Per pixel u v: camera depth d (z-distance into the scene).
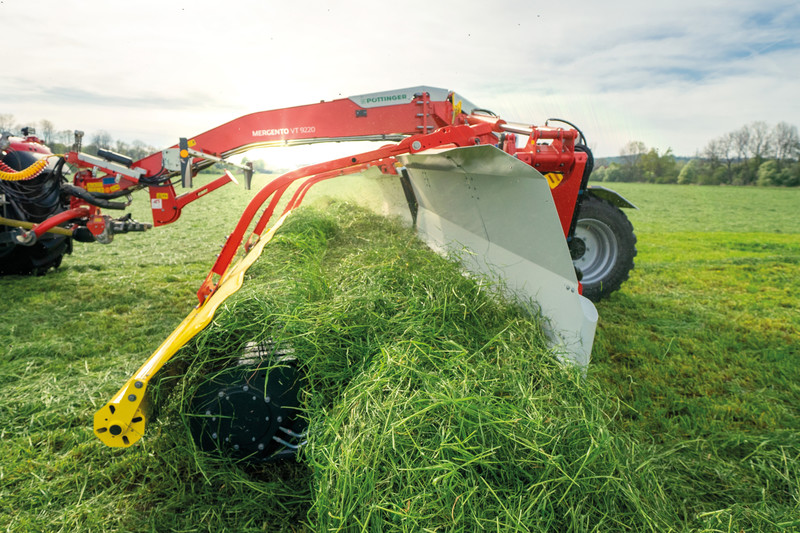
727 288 5.52
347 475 1.47
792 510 1.79
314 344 1.96
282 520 1.79
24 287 4.89
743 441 2.29
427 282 2.60
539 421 1.63
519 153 3.59
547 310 2.49
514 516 1.40
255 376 1.90
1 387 2.78
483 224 3.07
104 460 2.13
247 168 4.68
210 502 1.87
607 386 2.87
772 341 3.71
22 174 4.10
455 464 1.45
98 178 4.45
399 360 1.83
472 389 1.76
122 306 4.32
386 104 4.61
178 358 1.83
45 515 1.82
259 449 1.93
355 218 5.39
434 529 1.36
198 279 5.46
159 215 4.47
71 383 2.84
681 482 2.00
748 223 15.84
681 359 3.32
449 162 2.80
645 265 6.94
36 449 2.22
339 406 1.79
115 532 1.75
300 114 4.50
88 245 7.73
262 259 2.96
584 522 1.47
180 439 1.97
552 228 2.37
